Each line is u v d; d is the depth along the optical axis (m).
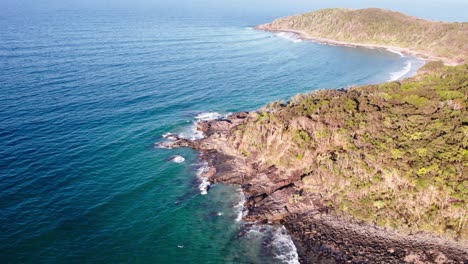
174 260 50.59
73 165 70.69
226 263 50.38
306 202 60.22
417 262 48.16
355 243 52.12
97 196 62.38
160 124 91.94
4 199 59.09
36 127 84.31
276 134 73.00
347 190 59.91
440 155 57.47
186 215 59.59
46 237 52.19
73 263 48.31
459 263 47.41
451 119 65.69
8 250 49.28
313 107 78.06
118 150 78.12
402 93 83.00
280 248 52.72
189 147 81.31
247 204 62.31
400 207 56.06
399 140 63.62
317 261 50.03
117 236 54.03
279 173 68.44
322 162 64.44
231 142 79.56
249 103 109.38
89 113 94.69
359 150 62.97
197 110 102.44
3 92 103.00
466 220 51.59
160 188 66.25
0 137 78.19
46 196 60.97
